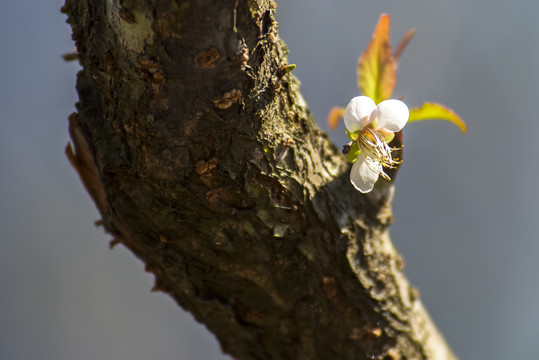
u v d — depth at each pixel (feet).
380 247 1.44
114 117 1.36
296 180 1.38
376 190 1.43
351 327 1.44
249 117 1.35
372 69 1.42
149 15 1.29
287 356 1.46
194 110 1.33
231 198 1.37
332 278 1.42
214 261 1.41
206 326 1.47
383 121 1.38
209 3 1.29
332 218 1.40
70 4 1.36
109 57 1.33
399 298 1.46
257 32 1.32
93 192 1.44
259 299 1.43
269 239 1.39
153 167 1.36
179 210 1.38
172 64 1.31
